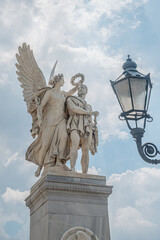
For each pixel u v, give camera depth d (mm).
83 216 9469
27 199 10828
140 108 8070
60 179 9688
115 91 8359
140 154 8047
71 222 9305
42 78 11586
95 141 11133
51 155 10523
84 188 9727
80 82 11734
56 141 10680
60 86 11344
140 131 8164
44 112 11047
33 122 11031
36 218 10039
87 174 10031
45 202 9516
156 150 8180
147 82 8180
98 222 9547
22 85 11422
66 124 10930
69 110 10992
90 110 11203
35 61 11711
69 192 9625
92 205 9688
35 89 11406
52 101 10984
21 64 11547
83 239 9148
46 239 9000
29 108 11047
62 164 10508
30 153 11227
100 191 9859
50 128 10727
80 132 10648
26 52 11688
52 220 9164
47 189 9445
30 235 10359
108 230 9555
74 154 10367
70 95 11273
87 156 10680
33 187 10578
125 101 8141
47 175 9641
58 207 9352
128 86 8070
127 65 8633
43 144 10664
